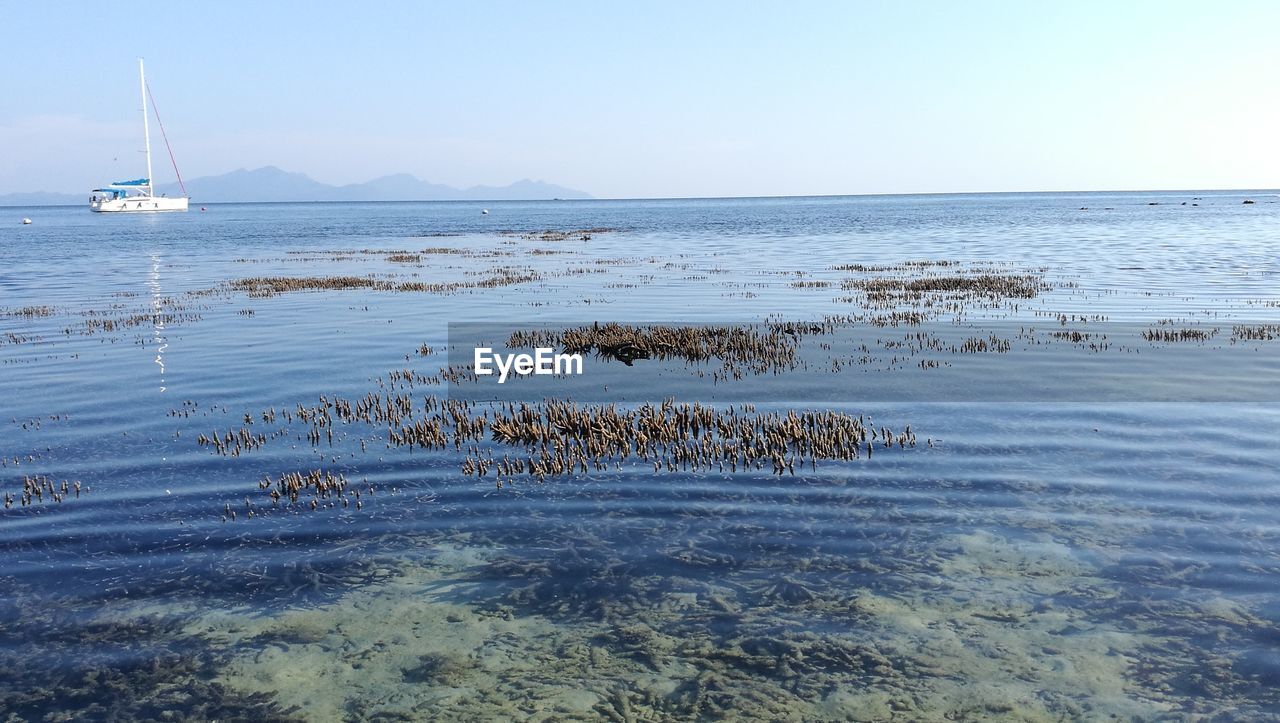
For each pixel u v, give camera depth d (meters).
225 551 9.05
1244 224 84.31
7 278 42.31
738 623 7.39
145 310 28.94
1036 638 7.04
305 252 61.81
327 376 17.80
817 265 45.91
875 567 8.38
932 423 13.46
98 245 72.56
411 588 8.17
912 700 6.24
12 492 10.84
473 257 55.62
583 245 68.50
